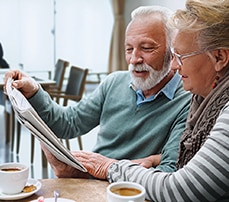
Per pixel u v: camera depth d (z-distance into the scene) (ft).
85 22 25.26
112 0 25.09
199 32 3.48
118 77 5.55
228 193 3.35
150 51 4.90
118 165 3.92
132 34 4.95
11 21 23.34
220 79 3.63
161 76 4.97
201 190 3.21
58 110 5.44
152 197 3.47
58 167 4.30
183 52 3.60
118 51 25.11
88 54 25.67
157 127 5.00
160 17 4.91
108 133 5.32
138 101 5.20
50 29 24.38
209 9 3.42
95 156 4.25
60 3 24.38
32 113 3.51
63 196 3.65
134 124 5.14
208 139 3.31
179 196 3.29
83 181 4.03
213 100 3.63
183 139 3.93
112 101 5.42
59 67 14.16
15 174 3.58
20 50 23.82
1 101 14.29
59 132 5.49
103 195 3.67
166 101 5.08
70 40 25.04
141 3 25.04
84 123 5.61
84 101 5.70
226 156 3.15
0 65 16.35
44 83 11.38
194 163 3.28
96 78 25.23
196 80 3.67
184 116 4.91
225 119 3.25
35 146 13.61
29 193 3.66
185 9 3.60
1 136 14.76
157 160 4.80
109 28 25.98
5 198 3.57
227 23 3.41
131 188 3.19
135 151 5.10
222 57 3.52
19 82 4.84
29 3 23.61
